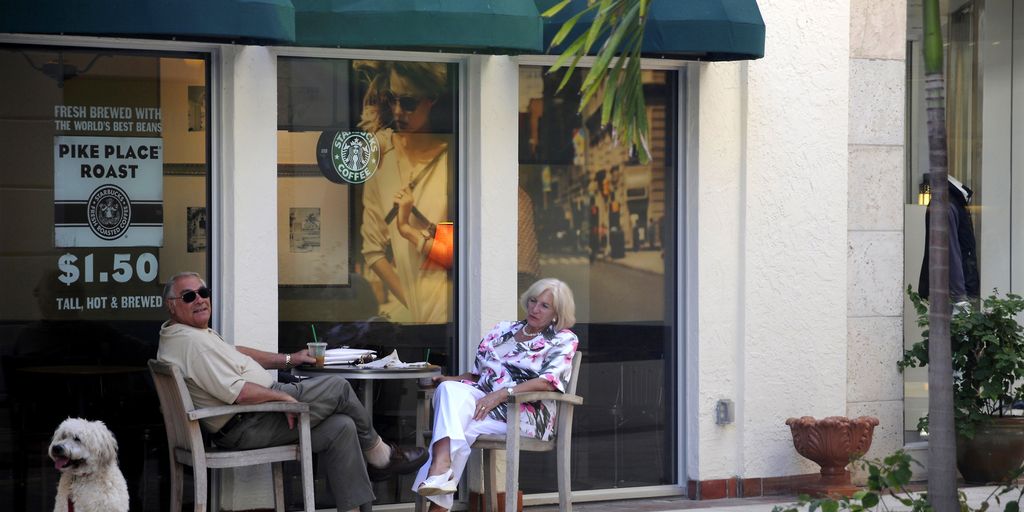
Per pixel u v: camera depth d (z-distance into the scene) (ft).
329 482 30.30
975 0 41.96
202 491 28.22
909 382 39.81
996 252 42.37
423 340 33.96
